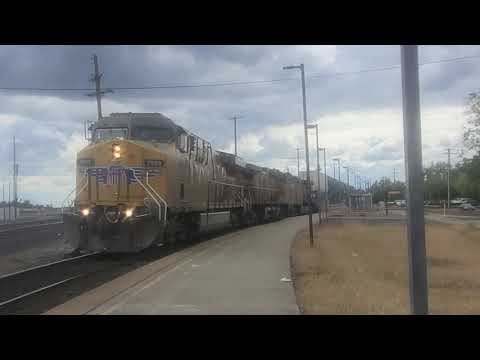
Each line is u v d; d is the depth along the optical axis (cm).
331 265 1973
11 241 2905
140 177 2038
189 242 2639
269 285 1327
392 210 9512
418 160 610
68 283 1524
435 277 1955
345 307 1125
